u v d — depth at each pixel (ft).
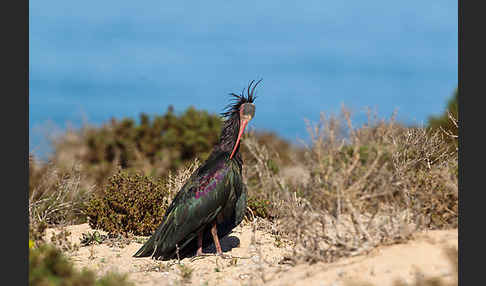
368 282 67.87
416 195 87.04
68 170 140.05
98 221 119.34
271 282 78.18
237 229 123.65
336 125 79.56
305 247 83.05
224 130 107.04
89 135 191.42
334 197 78.02
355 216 77.51
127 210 118.42
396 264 71.05
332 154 79.10
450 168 91.56
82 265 95.55
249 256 101.14
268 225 122.93
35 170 136.46
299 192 98.68
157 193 124.67
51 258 71.97
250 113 104.12
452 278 65.62
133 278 87.92
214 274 90.12
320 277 72.90
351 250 78.48
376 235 79.20
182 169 142.61
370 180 80.79
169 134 207.62
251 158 157.38
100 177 171.73
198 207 99.96
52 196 127.24
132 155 195.52
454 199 86.89
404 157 95.09
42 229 97.25
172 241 101.65
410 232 77.92
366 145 85.87
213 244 114.21
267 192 132.98
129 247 111.45
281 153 174.09
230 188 101.55
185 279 87.25
